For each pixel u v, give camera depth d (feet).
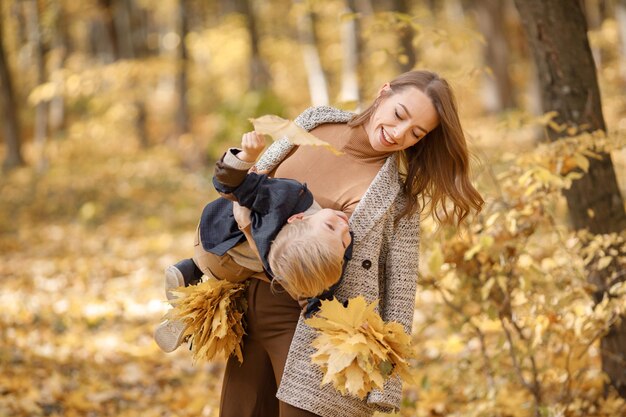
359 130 10.50
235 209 9.99
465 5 111.65
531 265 13.53
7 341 22.65
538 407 14.51
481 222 14.14
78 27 98.02
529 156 13.84
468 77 14.21
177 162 72.84
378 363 9.37
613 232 15.34
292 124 8.48
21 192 57.72
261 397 11.11
